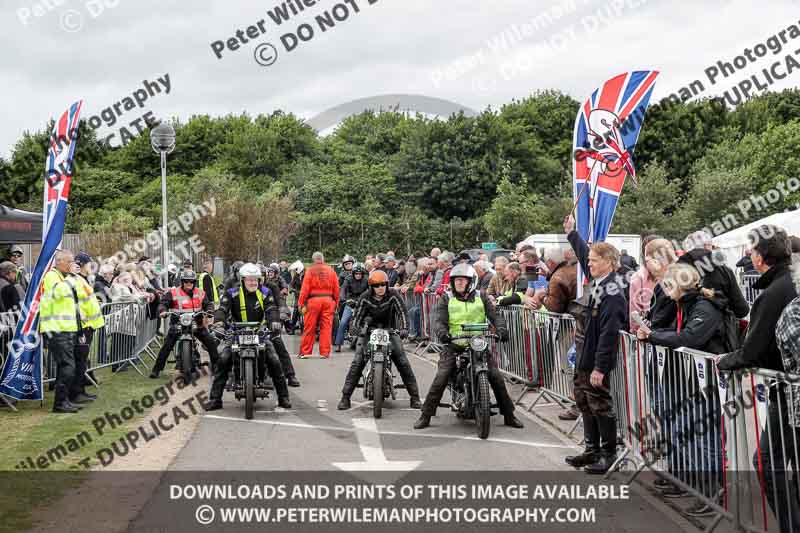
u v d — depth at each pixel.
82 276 10.52
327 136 43.00
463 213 41.41
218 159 46.12
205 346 11.46
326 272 14.59
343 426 8.28
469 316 8.13
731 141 42.12
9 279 9.99
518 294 11.11
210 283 14.62
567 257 8.85
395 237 37.75
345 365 13.48
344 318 15.52
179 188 41.19
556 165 43.62
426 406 8.14
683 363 5.38
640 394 6.25
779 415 4.23
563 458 6.74
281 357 11.11
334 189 38.00
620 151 9.04
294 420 8.64
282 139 42.47
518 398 9.60
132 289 13.91
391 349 9.30
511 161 41.81
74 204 43.69
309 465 6.52
